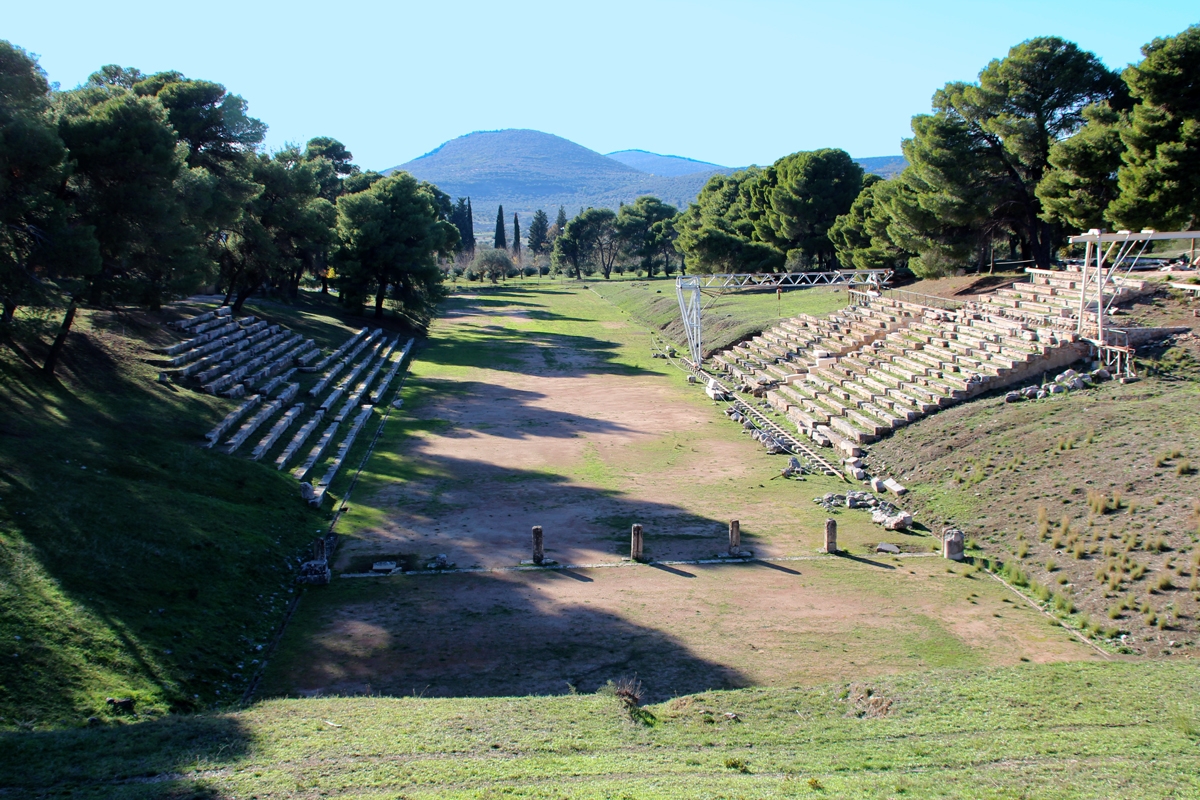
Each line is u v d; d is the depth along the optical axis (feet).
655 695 70.44
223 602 83.97
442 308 366.02
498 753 55.57
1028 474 115.85
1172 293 157.89
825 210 328.49
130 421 122.21
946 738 58.13
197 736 57.52
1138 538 94.43
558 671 75.25
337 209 274.57
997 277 213.87
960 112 210.38
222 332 181.27
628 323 333.83
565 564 100.68
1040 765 53.36
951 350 168.04
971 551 103.76
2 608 69.56
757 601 90.48
